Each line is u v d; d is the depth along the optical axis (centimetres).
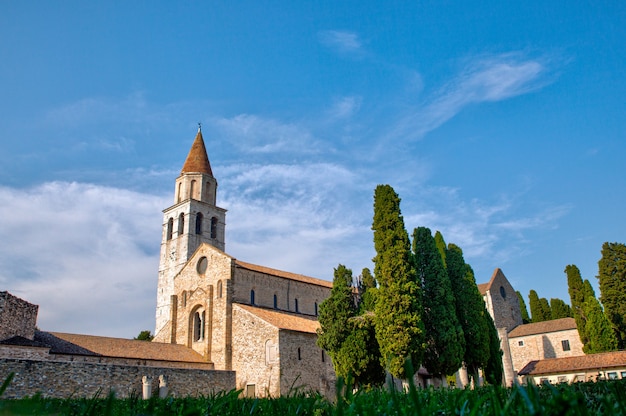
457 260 5409
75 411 755
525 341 8762
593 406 730
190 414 466
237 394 885
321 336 4638
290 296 6906
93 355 4769
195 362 5656
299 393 975
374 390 1116
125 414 748
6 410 468
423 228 5059
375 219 4675
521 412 516
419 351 4119
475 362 5025
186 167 9194
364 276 6656
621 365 5950
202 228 8712
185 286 6769
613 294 7425
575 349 8175
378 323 4291
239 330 5791
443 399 895
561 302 10594
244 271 6412
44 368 3684
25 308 4441
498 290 9381
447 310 4716
